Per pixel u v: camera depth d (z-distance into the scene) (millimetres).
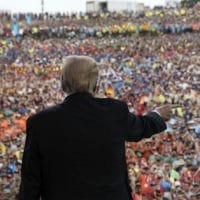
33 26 88500
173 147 35531
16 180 27094
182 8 93875
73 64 5496
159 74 64062
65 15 93312
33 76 65438
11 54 74875
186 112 43406
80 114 5395
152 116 5691
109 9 108812
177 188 27688
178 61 69938
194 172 30984
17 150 34000
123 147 5449
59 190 5250
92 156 5293
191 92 53094
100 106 5465
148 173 29375
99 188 5238
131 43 82375
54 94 53844
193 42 80250
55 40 85500
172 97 51094
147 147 34375
